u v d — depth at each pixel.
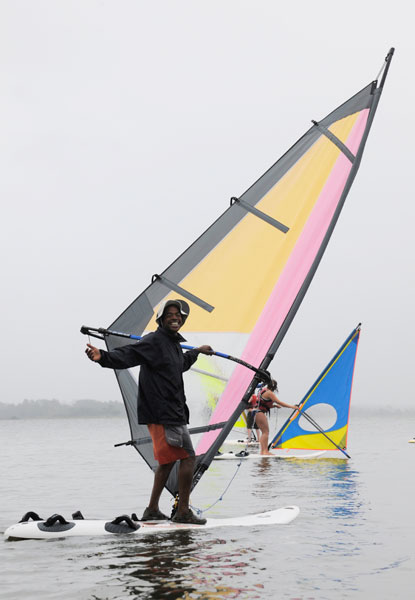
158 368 7.56
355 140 9.42
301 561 5.99
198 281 9.03
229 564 5.84
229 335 8.93
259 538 7.00
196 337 9.00
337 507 9.34
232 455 18.39
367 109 9.52
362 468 15.38
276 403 18.92
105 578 5.40
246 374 8.70
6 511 9.53
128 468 16.95
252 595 4.94
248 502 9.98
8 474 15.32
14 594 5.04
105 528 7.26
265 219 9.21
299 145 9.46
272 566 5.79
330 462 17.05
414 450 22.30
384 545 6.71
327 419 18.56
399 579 5.42
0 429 71.56
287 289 8.96
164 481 7.88
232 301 8.99
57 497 11.09
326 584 5.25
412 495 10.62
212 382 8.80
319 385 18.58
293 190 9.29
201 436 8.65
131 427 8.51
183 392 7.76
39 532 7.12
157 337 7.61
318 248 9.07
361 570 5.70
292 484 12.22
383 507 9.34
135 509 9.70
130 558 6.05
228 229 9.16
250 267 9.08
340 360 18.45
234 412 8.59
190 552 6.29
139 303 8.84
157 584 5.21
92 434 48.50
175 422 7.58
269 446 18.91
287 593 5.01
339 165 9.38
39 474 15.30
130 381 8.55
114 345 8.59
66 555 6.20
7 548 6.54
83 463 18.77
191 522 7.76
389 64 9.54
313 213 9.21
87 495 11.35
